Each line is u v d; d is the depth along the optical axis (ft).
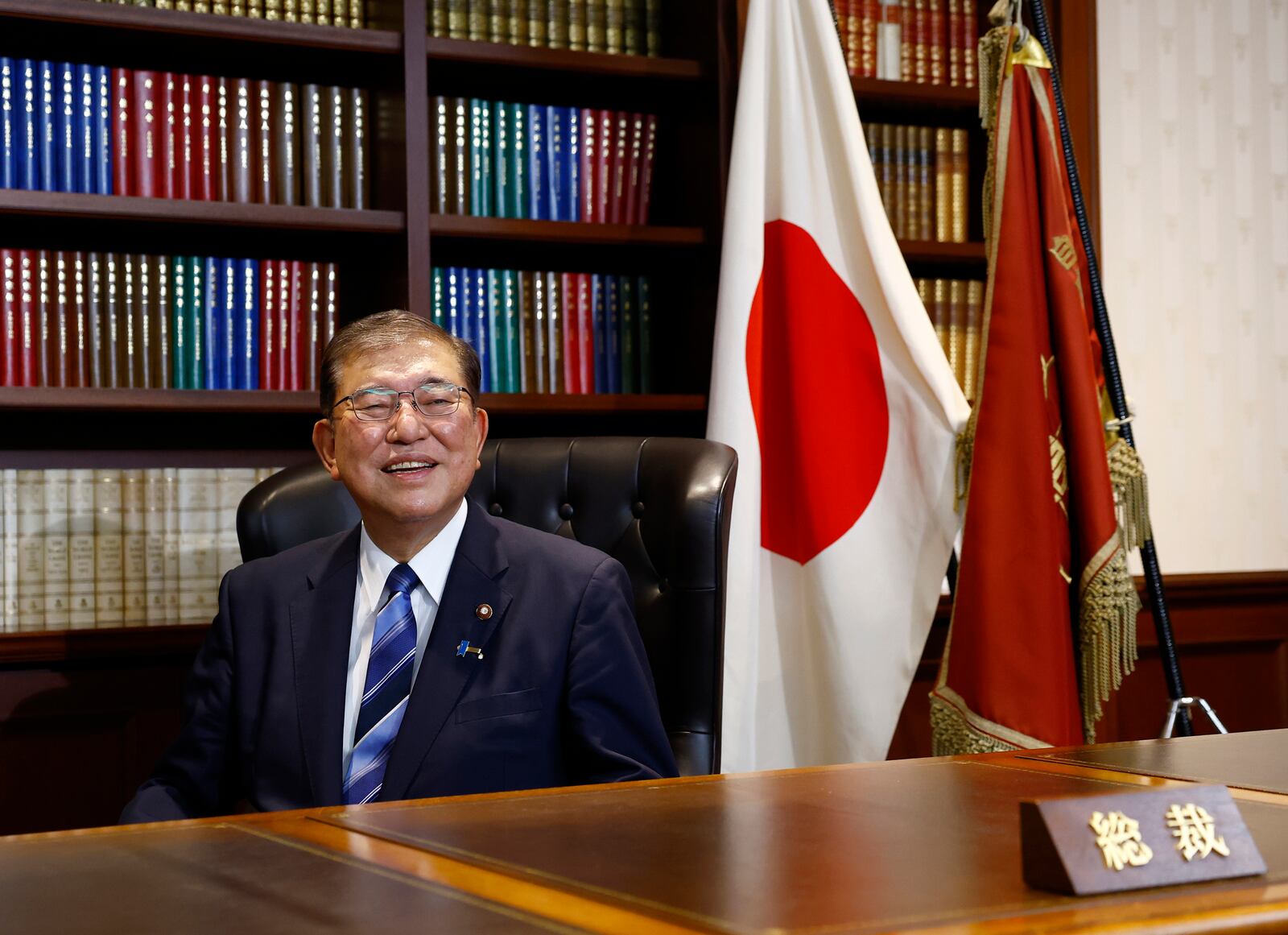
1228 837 2.52
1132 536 8.75
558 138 9.18
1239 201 11.05
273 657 5.43
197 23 8.19
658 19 9.50
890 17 9.81
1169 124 10.80
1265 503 11.09
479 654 5.23
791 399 8.81
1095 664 8.33
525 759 5.17
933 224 9.82
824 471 8.66
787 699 8.75
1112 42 10.60
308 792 5.14
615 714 5.33
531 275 9.11
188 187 8.36
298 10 8.59
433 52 8.68
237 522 6.82
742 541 8.39
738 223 8.69
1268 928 2.23
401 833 3.00
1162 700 10.64
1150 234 10.71
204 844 2.95
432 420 5.33
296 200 8.61
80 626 8.24
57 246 8.85
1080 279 8.87
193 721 5.53
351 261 9.53
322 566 5.63
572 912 2.28
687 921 2.21
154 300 8.30
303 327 8.61
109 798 8.29
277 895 2.45
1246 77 11.09
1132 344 10.64
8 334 7.99
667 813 3.15
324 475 6.95
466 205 8.95
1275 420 11.15
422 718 5.12
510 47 8.89
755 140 8.76
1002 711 8.10
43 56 8.64
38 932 2.24
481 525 5.57
